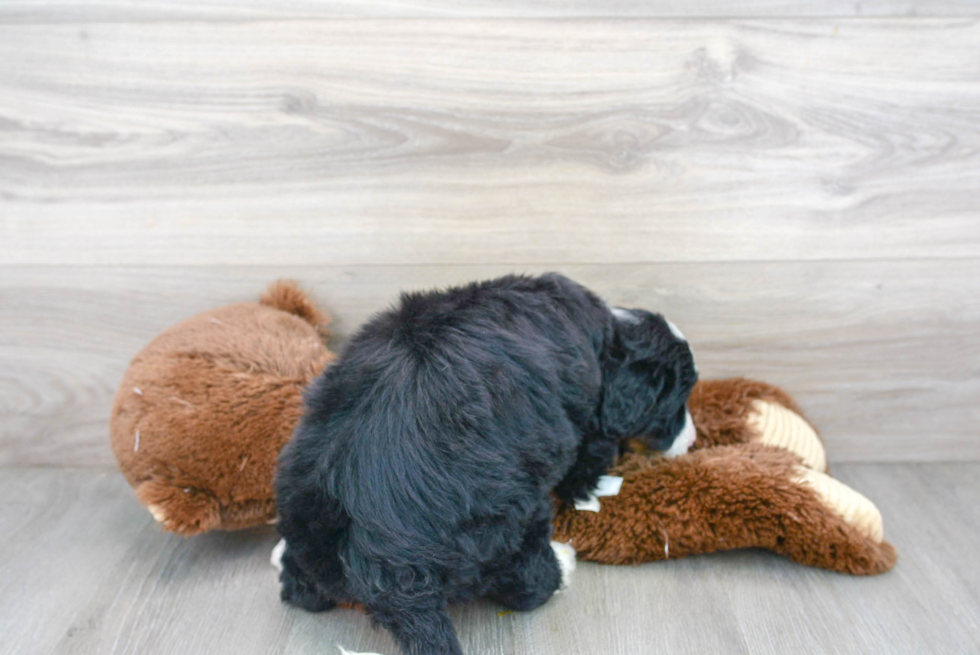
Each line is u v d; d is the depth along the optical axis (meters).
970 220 1.40
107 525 1.35
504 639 1.06
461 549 0.93
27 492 1.46
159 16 1.32
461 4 1.31
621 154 1.38
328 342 1.47
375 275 1.45
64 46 1.33
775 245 1.42
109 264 1.45
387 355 1.01
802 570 1.21
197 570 1.23
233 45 1.33
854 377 1.50
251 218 1.42
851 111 1.35
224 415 1.18
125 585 1.19
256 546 1.30
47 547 1.29
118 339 1.49
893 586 1.16
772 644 1.04
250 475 1.19
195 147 1.38
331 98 1.36
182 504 1.15
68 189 1.41
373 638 1.07
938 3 1.30
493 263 1.45
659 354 1.24
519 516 1.00
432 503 0.92
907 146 1.37
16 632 1.09
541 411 1.04
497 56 1.33
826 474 1.37
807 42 1.32
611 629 1.08
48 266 1.45
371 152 1.38
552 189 1.40
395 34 1.32
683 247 1.43
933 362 1.48
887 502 1.39
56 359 1.50
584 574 1.21
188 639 1.07
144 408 1.20
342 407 0.99
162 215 1.42
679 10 1.31
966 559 1.22
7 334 1.48
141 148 1.38
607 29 1.32
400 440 0.94
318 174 1.40
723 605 1.12
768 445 1.31
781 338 1.48
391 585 0.91
